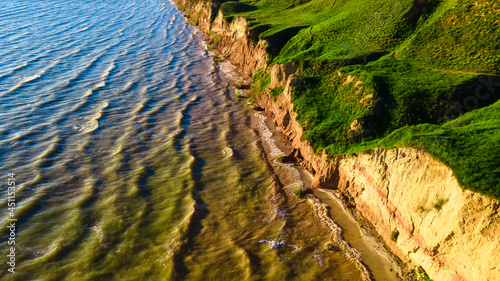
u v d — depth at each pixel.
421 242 19.89
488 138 19.88
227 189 29.00
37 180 28.02
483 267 16.12
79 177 28.95
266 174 31.08
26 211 24.58
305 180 29.83
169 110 44.03
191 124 40.72
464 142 19.86
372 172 23.88
